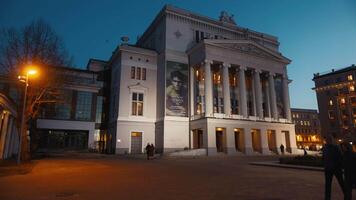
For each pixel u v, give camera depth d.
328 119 72.75
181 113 39.28
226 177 13.22
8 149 29.86
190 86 41.03
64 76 27.91
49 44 25.48
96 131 44.38
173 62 40.47
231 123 37.59
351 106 68.75
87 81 45.53
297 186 10.41
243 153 37.53
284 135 44.12
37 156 32.25
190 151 34.00
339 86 71.81
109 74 47.34
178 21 42.91
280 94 45.94
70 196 8.55
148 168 17.84
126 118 38.66
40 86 24.69
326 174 7.18
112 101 43.34
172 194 8.80
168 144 37.25
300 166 17.50
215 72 42.78
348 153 6.84
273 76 45.16
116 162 23.20
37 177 13.45
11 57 23.67
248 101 44.66
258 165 20.28
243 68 41.84
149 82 41.47
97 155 35.50
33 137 31.88
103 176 13.72
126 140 38.06
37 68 24.27
